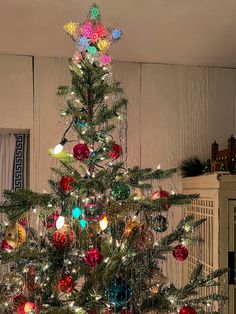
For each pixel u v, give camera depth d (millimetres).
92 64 1369
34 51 2412
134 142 2578
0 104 2455
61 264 1290
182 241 1404
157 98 2615
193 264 2229
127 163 2555
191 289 1365
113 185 1319
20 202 1274
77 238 1328
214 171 2113
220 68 2684
